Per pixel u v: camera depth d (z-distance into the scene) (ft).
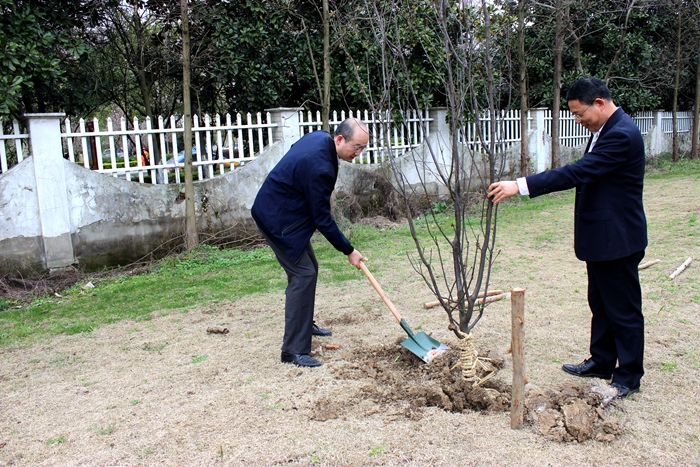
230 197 26.37
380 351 13.03
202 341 14.49
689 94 62.28
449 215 31.91
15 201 20.51
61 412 10.77
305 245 12.43
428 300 17.04
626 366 10.35
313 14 31.17
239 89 32.07
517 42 38.50
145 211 23.81
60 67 26.11
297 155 12.18
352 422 9.86
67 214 21.59
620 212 9.91
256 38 29.53
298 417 10.13
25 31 21.95
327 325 15.25
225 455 8.98
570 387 10.30
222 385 11.68
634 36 48.65
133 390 11.63
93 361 13.43
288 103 34.83
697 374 11.13
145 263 23.58
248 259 23.75
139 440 9.57
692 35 53.31
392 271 20.68
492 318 15.06
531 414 9.67
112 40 31.19
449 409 10.13
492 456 8.61
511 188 9.96
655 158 56.39
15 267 20.61
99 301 18.63
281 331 14.99
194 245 24.40
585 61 48.03
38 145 20.76
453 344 12.59
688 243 21.90
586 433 8.97
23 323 16.61
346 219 28.96
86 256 22.36
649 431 9.18
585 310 15.35
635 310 10.20
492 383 10.80
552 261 20.95
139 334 15.25
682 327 13.60
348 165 30.40
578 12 41.60
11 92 20.39
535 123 42.68
